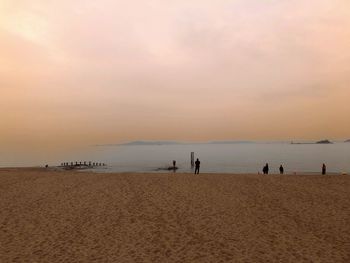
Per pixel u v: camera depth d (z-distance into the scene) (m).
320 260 9.84
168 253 10.51
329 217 14.61
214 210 15.94
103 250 10.77
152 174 29.78
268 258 10.02
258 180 24.77
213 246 11.15
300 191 20.23
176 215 15.10
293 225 13.55
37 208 16.28
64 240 11.77
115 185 22.66
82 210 15.95
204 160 116.12
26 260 9.88
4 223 13.80
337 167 78.94
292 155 155.75
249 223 13.88
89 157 152.12
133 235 12.36
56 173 31.12
